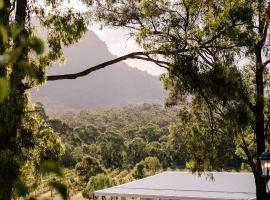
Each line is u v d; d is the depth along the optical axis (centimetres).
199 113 1523
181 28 1375
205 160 1562
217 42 1335
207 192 2036
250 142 1755
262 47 1608
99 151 8719
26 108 1036
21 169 1012
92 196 4156
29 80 984
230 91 1264
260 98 1577
